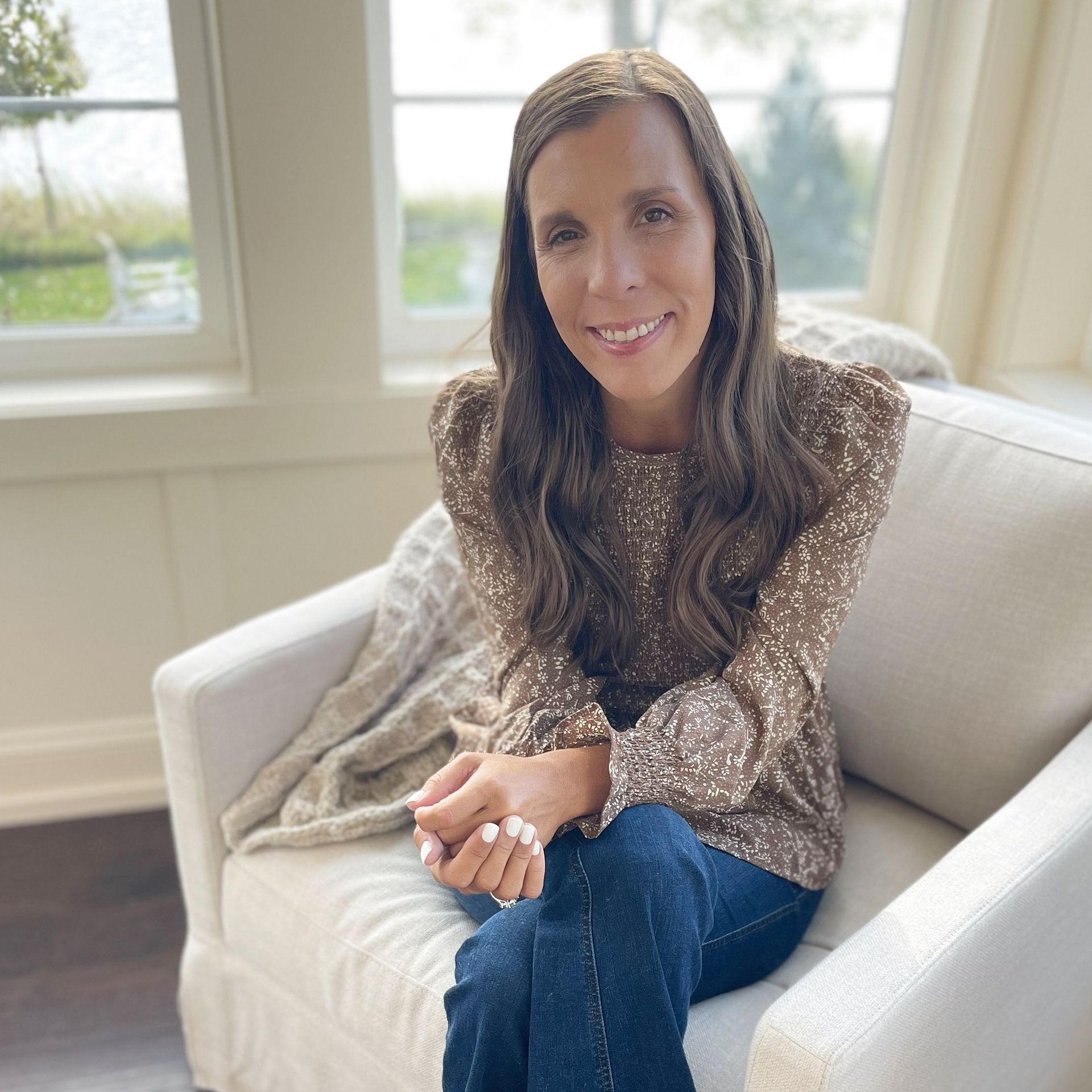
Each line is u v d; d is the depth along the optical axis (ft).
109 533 5.97
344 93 5.17
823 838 3.85
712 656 3.63
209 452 5.78
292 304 5.57
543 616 3.70
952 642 3.97
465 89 5.95
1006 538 3.92
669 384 3.32
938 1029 2.87
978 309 6.19
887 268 6.56
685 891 3.02
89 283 5.89
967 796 4.00
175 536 6.01
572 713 3.43
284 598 6.33
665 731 3.31
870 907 3.77
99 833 6.38
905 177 6.32
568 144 3.09
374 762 4.28
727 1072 3.11
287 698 4.33
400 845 4.07
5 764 6.32
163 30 5.39
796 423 3.54
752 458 3.47
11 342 5.85
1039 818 3.30
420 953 3.59
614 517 3.71
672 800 3.26
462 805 3.01
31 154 5.53
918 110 6.16
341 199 5.39
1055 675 3.77
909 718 4.07
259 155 5.22
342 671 4.52
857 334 4.74
